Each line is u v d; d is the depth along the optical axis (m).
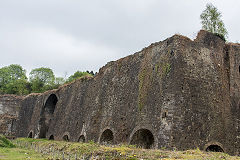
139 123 19.78
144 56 22.27
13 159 14.85
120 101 23.38
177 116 16.94
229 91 20.45
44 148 21.09
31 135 42.50
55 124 35.84
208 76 19.41
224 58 21.30
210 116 18.38
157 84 19.34
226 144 18.55
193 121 17.42
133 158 11.76
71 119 31.73
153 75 20.16
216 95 19.34
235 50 21.91
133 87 22.33
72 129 30.48
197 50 19.59
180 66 18.20
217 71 20.12
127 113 21.78
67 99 35.12
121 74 24.86
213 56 20.36
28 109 46.22
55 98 41.34
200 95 18.42
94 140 25.02
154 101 19.03
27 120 45.03
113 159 12.39
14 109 48.56
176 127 16.67
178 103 17.22
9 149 21.45
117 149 13.79
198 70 19.02
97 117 26.06
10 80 63.03
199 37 20.25
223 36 21.84
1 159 14.77
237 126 19.73
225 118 19.27
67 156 15.46
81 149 16.02
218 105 19.17
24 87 58.62
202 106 18.23
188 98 17.77
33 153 19.00
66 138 32.25
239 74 21.45
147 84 20.52
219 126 18.64
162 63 19.52
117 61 26.20
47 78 59.09
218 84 19.80
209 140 17.72
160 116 17.80
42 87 57.44
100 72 28.83
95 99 27.80
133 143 19.92
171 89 17.75
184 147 16.42
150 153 12.60
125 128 21.30
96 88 28.53
